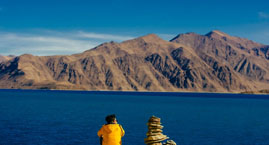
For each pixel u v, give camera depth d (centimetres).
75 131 3519
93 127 3872
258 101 14662
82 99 12850
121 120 4838
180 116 5809
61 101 10812
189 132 3669
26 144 2734
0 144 2711
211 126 4281
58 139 3000
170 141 1316
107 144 1028
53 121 4478
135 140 3028
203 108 8488
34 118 4841
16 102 9588
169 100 13788
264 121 5084
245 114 6594
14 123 4147
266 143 3025
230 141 3112
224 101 13962
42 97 14050
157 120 1265
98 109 7225
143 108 7944
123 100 12756
